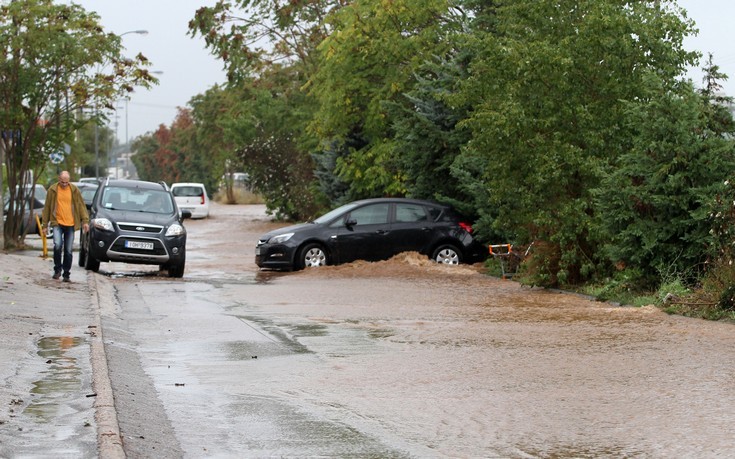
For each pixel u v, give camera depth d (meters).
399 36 40.56
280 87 69.56
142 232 29.31
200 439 9.37
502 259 29.03
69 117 40.75
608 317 18.81
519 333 16.69
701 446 9.02
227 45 57.69
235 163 71.56
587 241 24.64
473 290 25.06
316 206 63.75
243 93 71.19
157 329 17.39
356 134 46.25
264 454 8.83
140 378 12.37
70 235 25.28
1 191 38.41
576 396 11.32
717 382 12.05
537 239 25.64
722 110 24.00
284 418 10.28
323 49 42.72
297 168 66.75
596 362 13.58
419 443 9.23
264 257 31.72
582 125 25.20
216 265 34.94
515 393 11.54
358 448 9.04
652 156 21.89
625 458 8.66
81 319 17.73
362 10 41.19
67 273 25.22
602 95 25.58
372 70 41.78
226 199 118.75
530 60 25.33
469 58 34.19
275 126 68.88
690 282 21.48
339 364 13.65
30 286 22.69
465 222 32.53
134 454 8.52
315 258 31.64
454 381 12.33
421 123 33.88
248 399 11.25
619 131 25.20
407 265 30.72
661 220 21.80
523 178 25.69
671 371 12.80
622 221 22.34
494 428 9.82
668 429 9.68
